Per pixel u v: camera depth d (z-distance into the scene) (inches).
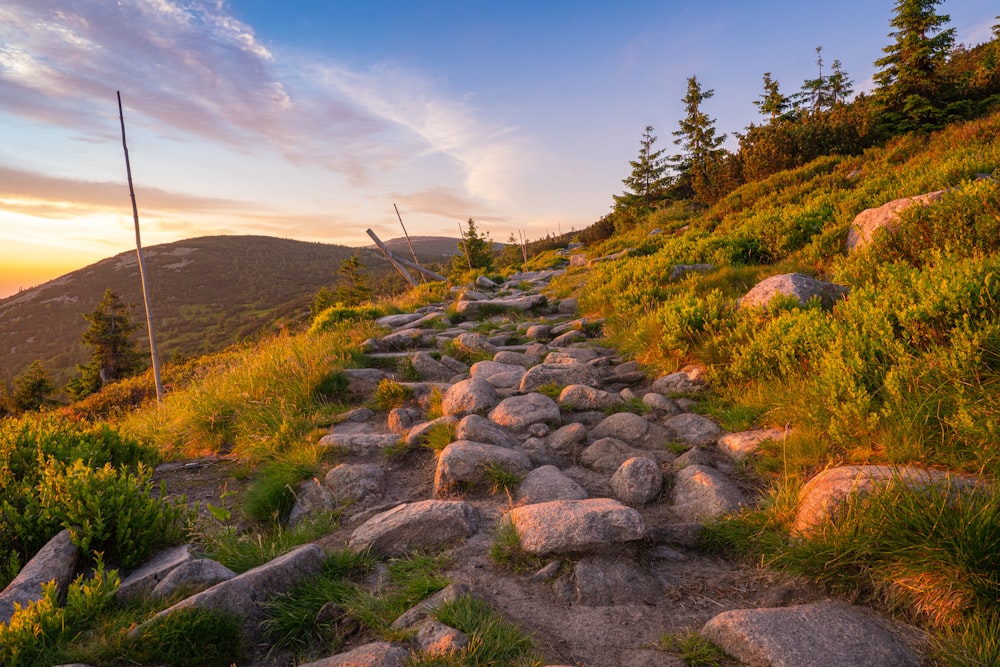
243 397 281.6
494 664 86.0
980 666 76.4
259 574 111.0
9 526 139.1
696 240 539.5
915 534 95.5
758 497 139.3
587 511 128.3
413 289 845.8
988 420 113.3
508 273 1259.8
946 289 164.1
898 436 128.9
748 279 377.4
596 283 500.7
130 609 109.8
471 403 232.2
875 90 1047.0
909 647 83.8
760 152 962.7
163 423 302.2
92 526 135.5
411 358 331.3
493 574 117.7
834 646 82.9
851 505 107.1
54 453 191.3
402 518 140.5
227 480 211.6
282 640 100.0
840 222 396.5
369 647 89.0
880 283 232.8
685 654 87.7
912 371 145.6
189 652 94.0
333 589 114.1
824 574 102.1
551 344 364.5
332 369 309.9
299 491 180.5
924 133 829.8
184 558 129.0
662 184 2107.5
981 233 240.8
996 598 83.1
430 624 95.0
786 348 201.3
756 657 83.2
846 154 884.0
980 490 99.7
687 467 158.6
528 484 160.6
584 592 108.4
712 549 123.4
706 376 227.5
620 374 265.0
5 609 105.9
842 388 154.3
